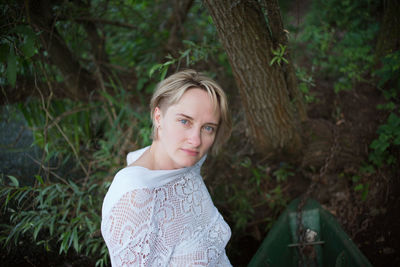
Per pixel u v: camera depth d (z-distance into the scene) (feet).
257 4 6.04
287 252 7.14
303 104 8.50
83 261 7.43
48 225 6.57
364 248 8.45
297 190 9.59
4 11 6.77
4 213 7.05
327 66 10.94
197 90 4.08
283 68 7.06
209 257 4.48
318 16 12.26
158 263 4.05
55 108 9.31
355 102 9.94
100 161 9.35
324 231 7.25
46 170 7.91
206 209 4.86
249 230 9.18
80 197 7.00
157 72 9.94
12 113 9.14
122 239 3.74
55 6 7.88
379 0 10.76
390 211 8.72
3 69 7.46
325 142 8.93
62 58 8.89
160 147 4.41
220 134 4.68
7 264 6.91
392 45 9.67
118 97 9.95
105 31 11.35
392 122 8.57
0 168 8.13
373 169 9.18
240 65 6.73
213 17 6.12
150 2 12.46
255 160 9.80
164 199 4.20
